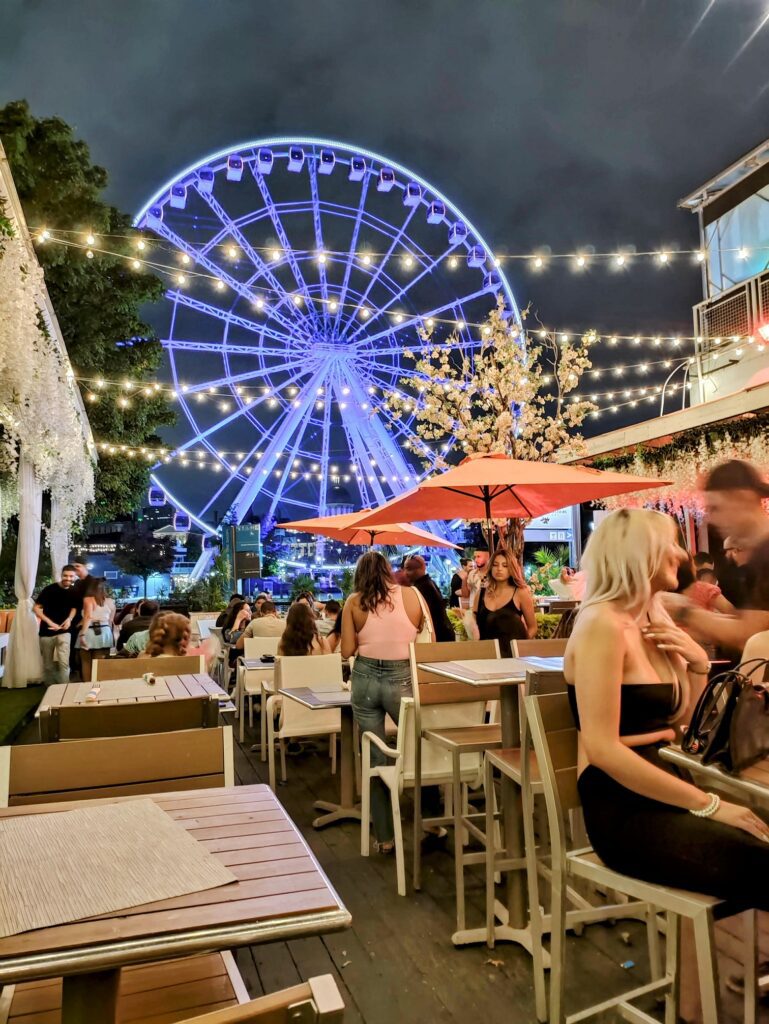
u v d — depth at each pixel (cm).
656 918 238
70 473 1034
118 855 133
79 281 1609
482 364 1233
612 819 180
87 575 947
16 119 1351
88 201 1548
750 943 205
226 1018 79
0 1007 146
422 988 242
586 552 201
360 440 2188
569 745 209
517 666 306
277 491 2166
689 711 212
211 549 2398
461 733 318
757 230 1235
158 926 106
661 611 205
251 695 657
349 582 1745
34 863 129
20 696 838
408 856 362
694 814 172
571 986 241
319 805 437
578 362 1230
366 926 287
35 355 592
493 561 484
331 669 481
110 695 348
